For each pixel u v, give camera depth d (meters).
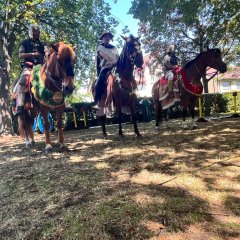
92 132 12.95
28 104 7.96
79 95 28.36
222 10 14.88
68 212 3.86
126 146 7.78
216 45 22.34
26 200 4.40
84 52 19.86
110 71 8.55
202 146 7.07
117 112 8.66
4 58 15.31
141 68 8.33
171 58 10.41
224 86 45.25
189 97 10.13
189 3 15.06
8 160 7.16
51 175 5.54
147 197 4.14
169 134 9.41
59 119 7.79
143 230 3.31
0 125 15.12
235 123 11.65
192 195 4.13
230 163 5.43
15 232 3.51
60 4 16.97
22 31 16.83
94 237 3.25
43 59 8.20
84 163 6.26
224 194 4.09
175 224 3.38
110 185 4.75
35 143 9.76
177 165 5.55
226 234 3.15
